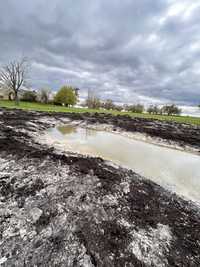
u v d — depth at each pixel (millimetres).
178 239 3797
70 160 7016
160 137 14930
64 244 3342
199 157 10883
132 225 4031
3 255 3059
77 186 5266
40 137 12000
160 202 5160
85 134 15594
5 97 51406
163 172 8008
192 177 7664
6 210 4090
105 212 4332
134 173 7199
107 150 10828
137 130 17391
